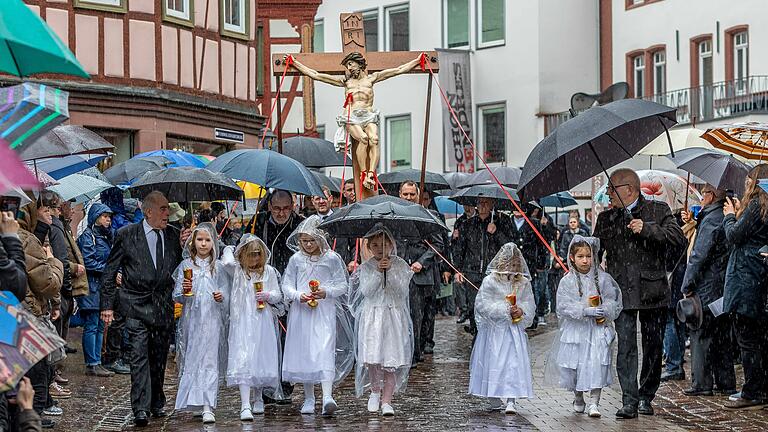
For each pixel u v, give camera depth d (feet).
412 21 148.97
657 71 137.80
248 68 94.58
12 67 23.11
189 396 39.14
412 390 46.44
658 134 40.04
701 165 43.60
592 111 38.37
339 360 41.78
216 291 39.65
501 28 142.00
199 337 39.50
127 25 82.43
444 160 145.59
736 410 40.37
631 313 39.04
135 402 38.50
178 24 86.02
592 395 39.86
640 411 39.70
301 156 64.34
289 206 45.34
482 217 59.77
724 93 125.59
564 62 140.46
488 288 41.01
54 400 41.93
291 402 43.65
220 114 90.74
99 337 51.11
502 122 142.51
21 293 26.89
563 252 83.92
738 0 126.31
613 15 141.90
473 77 144.56
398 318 40.52
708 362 43.62
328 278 41.24
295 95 128.88
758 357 40.29
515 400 42.70
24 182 19.57
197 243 40.01
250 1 94.53
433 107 146.30
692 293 42.55
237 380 39.47
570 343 39.93
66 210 47.85
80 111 80.18
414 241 53.47
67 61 21.53
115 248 39.19
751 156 46.88
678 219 54.80
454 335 69.77
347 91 55.67
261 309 40.16
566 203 81.41
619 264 39.17
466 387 47.24
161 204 39.32
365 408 41.91
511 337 40.81
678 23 133.80
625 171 39.50
